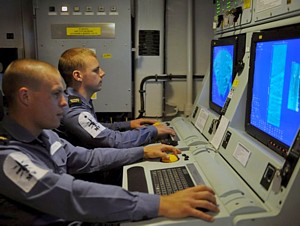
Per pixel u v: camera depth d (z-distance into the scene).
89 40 2.79
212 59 2.39
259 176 1.29
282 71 1.31
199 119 2.37
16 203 1.16
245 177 1.40
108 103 2.88
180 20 3.05
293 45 1.22
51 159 1.36
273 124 1.39
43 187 1.15
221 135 1.81
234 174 1.47
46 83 1.24
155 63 2.98
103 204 1.16
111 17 2.76
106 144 1.97
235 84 1.87
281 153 1.28
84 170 1.72
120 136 2.02
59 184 1.16
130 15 2.76
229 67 2.00
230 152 1.64
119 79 2.84
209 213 1.12
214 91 2.33
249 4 1.78
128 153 1.74
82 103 2.09
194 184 1.38
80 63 2.13
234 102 1.82
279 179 1.14
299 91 1.17
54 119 1.29
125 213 1.15
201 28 3.06
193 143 1.96
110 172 2.05
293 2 1.32
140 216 1.14
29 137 1.27
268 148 1.40
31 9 3.01
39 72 1.23
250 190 1.30
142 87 3.00
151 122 2.57
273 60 1.40
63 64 2.16
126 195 1.18
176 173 1.52
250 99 1.65
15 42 3.05
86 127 1.98
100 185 1.21
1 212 1.14
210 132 2.02
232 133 1.70
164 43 3.05
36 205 1.14
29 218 1.16
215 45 2.30
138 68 2.99
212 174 1.44
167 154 1.75
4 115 1.32
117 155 1.73
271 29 1.53
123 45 2.79
